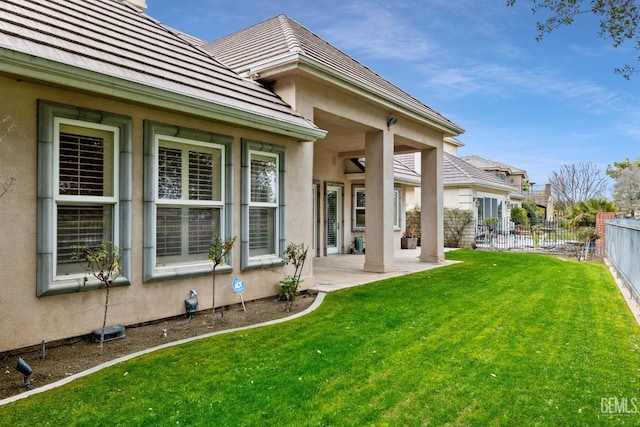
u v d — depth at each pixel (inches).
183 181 250.2
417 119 474.9
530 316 265.6
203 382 157.5
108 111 209.8
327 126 418.3
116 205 215.0
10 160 177.0
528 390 157.2
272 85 343.0
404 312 270.7
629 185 1336.1
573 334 228.4
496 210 1027.9
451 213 823.1
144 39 273.9
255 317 256.8
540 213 1683.1
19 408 134.0
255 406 140.0
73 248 196.7
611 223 558.3
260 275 299.7
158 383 155.6
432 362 183.2
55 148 191.6
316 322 244.5
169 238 243.6
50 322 189.3
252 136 290.8
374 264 449.4
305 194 340.2
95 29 240.1
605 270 504.7
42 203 184.5
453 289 353.4
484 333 227.5
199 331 225.6
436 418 135.3
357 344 205.0
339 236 665.6
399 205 778.8
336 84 354.0
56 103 189.8
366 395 150.3
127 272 217.3
